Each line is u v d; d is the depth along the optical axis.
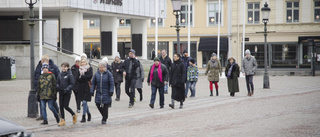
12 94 26.62
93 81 15.27
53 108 15.32
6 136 8.84
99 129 14.14
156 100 23.64
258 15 60.28
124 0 45.44
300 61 58.31
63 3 38.19
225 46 61.50
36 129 14.36
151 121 15.69
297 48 58.62
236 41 61.38
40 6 29.78
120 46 66.25
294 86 32.81
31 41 17.39
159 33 64.94
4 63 37.88
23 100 23.42
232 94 25.25
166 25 64.81
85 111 15.84
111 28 45.94
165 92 27.31
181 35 63.91
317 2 58.47
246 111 17.80
